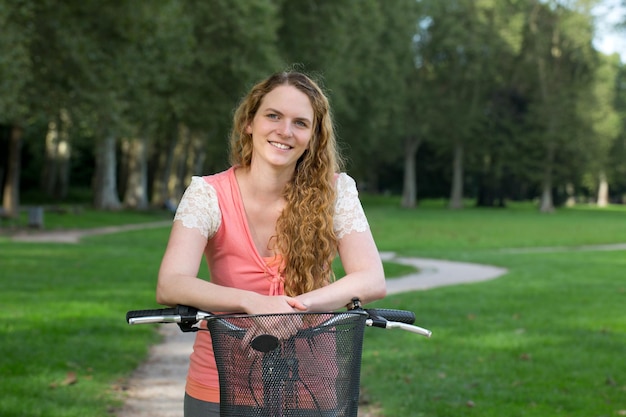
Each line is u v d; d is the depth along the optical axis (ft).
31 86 89.20
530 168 226.17
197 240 9.48
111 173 139.85
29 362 26.27
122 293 43.19
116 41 90.63
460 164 230.89
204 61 109.19
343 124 163.84
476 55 212.64
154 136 148.77
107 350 28.78
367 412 21.94
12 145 107.14
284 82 9.80
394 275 61.26
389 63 170.30
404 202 230.07
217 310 8.74
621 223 157.89
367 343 31.65
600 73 227.61
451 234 114.73
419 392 23.97
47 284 45.65
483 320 37.83
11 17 79.15
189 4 107.14
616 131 226.99
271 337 8.19
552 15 220.64
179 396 23.13
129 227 110.32
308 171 9.93
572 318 38.78
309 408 8.38
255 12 111.86
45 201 158.92
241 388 8.40
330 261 10.00
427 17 211.61
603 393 24.17
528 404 22.84
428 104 214.48
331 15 130.41
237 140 10.09
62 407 21.26
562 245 99.91
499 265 71.31
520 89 225.97
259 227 9.86
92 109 90.89
